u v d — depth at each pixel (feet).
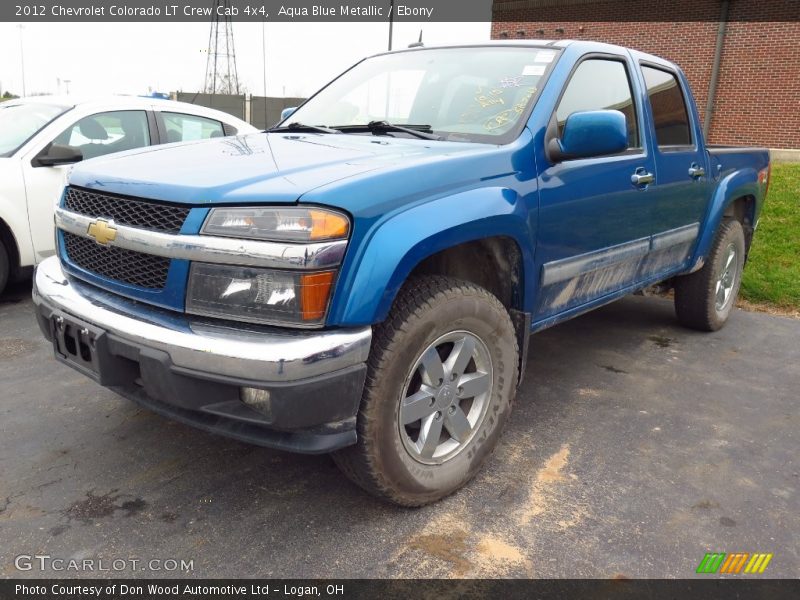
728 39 49.85
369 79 12.03
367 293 6.75
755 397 12.40
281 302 6.62
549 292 10.01
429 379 7.96
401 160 7.79
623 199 11.05
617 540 7.89
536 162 9.18
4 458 9.36
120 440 9.96
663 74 13.42
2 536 7.63
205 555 7.40
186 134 20.40
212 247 6.73
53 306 8.18
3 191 15.99
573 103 10.39
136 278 7.55
